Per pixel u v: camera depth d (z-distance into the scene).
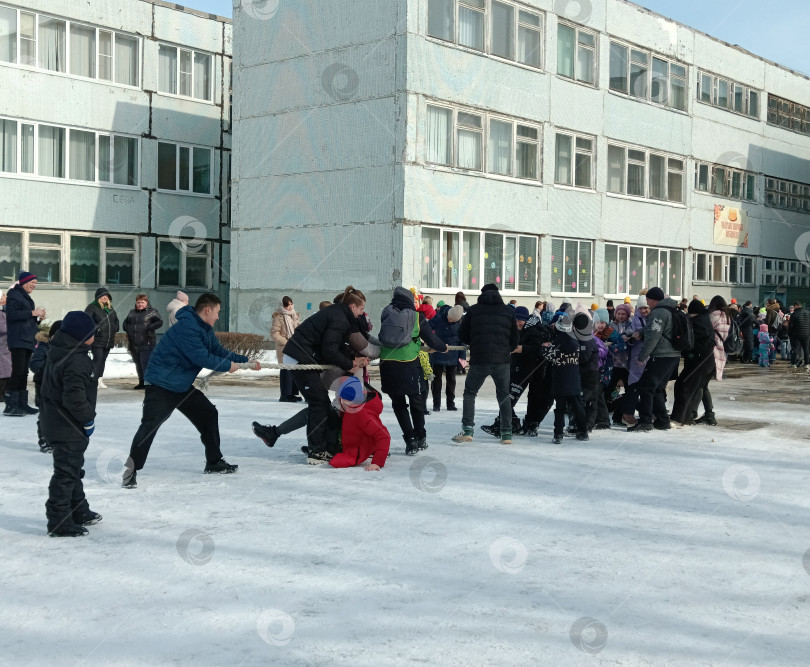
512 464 8.29
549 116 25.53
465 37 22.84
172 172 28.27
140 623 4.02
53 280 25.34
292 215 23.56
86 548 5.26
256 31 24.19
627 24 28.39
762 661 3.66
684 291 31.67
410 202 21.41
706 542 5.57
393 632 3.93
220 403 13.47
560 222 26.05
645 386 10.73
